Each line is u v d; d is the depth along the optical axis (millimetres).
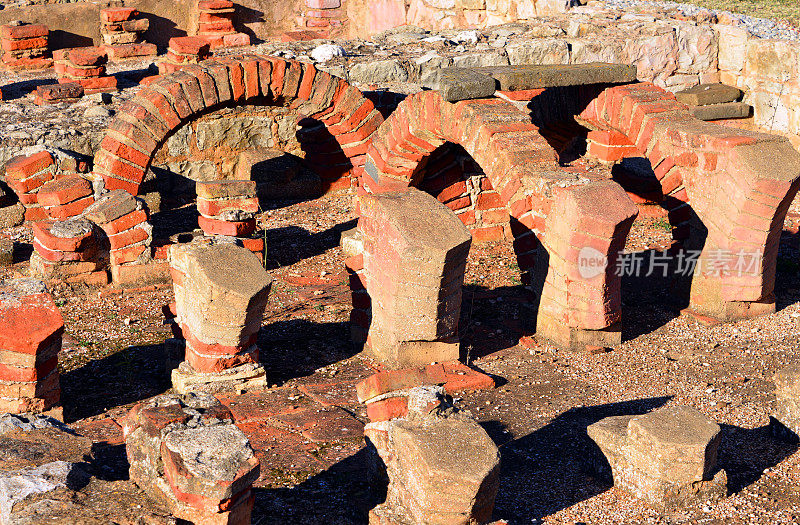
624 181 12711
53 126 12180
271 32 19984
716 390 7520
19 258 10641
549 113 10383
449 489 4977
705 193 9008
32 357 6789
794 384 6516
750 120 14156
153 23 18656
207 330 7301
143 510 4848
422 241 7316
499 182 8617
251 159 13422
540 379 7820
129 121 10406
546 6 16516
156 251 10195
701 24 14820
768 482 6074
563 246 8109
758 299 8984
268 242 11703
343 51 13688
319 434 6758
